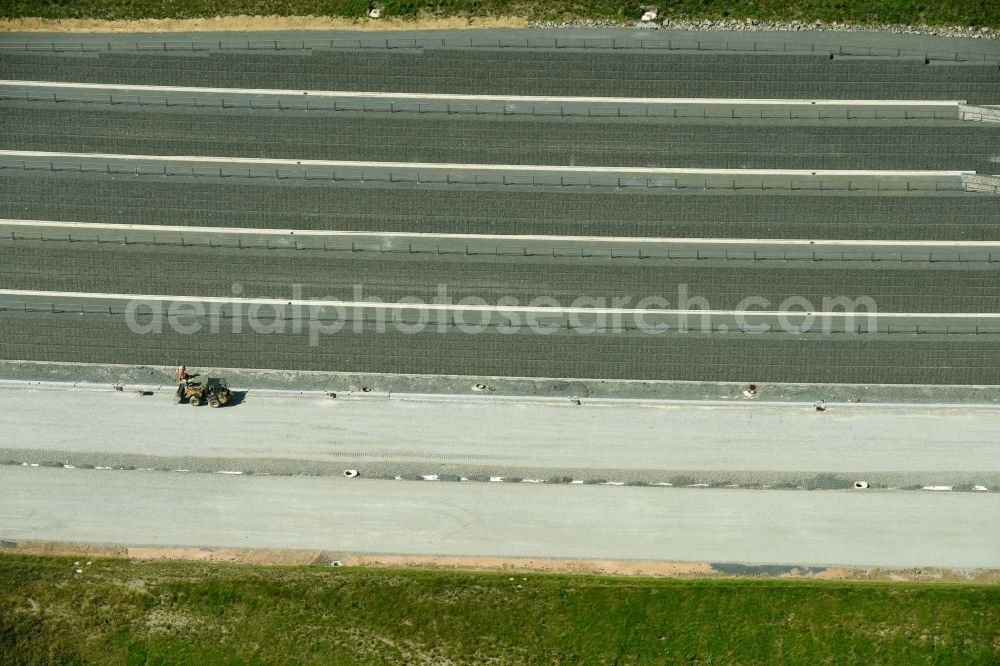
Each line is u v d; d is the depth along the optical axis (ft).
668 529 414.21
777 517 415.03
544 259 450.71
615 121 461.78
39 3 483.51
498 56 467.93
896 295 446.19
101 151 466.70
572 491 419.95
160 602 401.49
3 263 453.99
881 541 410.72
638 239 456.45
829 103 464.24
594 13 476.95
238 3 483.51
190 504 419.95
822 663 390.63
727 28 473.67
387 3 480.23
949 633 392.47
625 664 391.04
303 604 400.47
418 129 463.01
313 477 424.46
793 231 453.99
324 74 469.98
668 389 438.40
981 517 413.39
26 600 402.93
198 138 465.47
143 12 482.69
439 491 421.18
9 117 465.47
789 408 432.66
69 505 419.74
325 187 457.68
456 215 457.68
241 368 446.19
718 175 459.73
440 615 398.42
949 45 467.11
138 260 452.35
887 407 431.84
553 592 401.70
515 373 442.09
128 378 442.91
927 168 458.50
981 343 437.17
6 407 434.71
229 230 459.73
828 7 476.54
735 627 394.93
